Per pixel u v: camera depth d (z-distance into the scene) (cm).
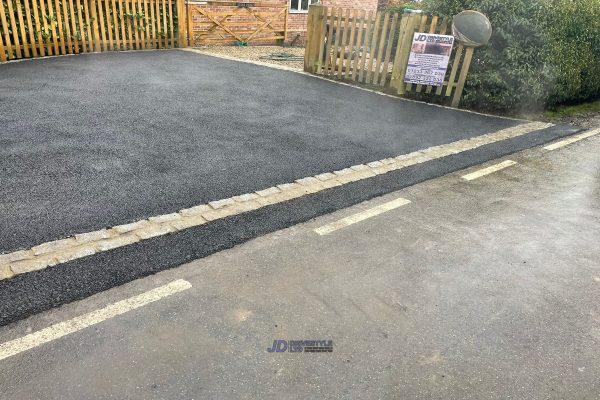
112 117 634
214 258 332
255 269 323
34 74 866
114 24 1187
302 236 372
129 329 261
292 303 291
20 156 482
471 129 711
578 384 243
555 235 400
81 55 1105
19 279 291
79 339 251
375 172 514
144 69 981
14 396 215
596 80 945
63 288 287
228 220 385
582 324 290
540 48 780
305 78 1015
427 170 532
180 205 402
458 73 855
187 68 1027
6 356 237
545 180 525
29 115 618
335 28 1023
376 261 344
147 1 1229
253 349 253
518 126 746
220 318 274
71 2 1082
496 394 234
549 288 326
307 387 230
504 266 349
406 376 241
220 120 657
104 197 405
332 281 316
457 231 397
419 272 334
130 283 298
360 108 791
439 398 229
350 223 399
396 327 277
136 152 515
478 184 504
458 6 822
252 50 1441
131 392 221
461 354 259
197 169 482
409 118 749
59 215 370
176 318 271
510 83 790
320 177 488
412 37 859
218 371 237
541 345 270
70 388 221
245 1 1518
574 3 823
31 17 1034
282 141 589
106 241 339
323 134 631
